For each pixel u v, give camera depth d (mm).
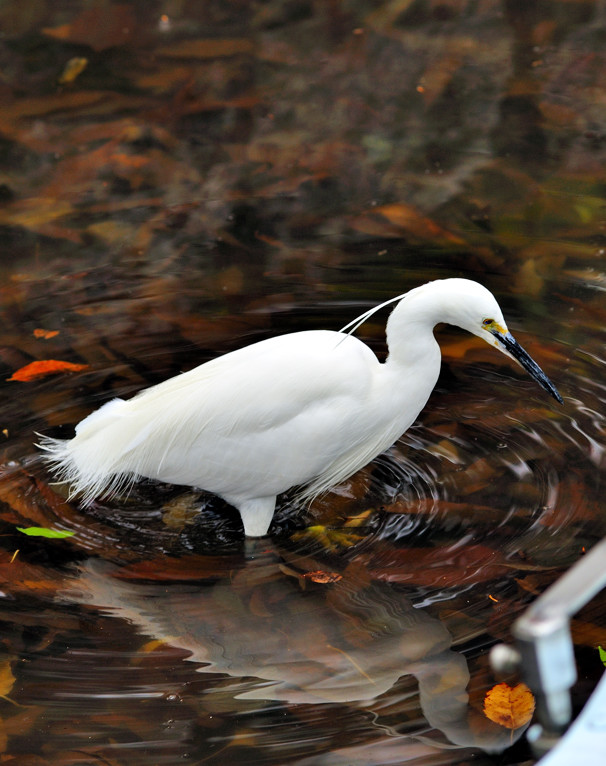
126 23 16625
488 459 8367
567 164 12773
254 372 7473
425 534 7664
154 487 8469
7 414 8961
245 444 7520
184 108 14453
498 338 7219
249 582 7348
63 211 12312
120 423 7816
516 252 11156
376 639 6719
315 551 7645
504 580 7102
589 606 6781
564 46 15523
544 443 8461
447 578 7184
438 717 6074
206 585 7332
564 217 11734
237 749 5918
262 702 6273
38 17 16797
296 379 7398
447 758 5785
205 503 8305
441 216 11914
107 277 11070
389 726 6043
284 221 11984
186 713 6199
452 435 8695
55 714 6203
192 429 7539
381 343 9883
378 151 13320
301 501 8273
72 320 10344
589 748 3973
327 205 12258
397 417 7805
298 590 7242
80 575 7414
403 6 16969
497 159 12992
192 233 11812
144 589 7285
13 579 7348
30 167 13242
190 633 6859
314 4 17094
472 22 16406
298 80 15055
